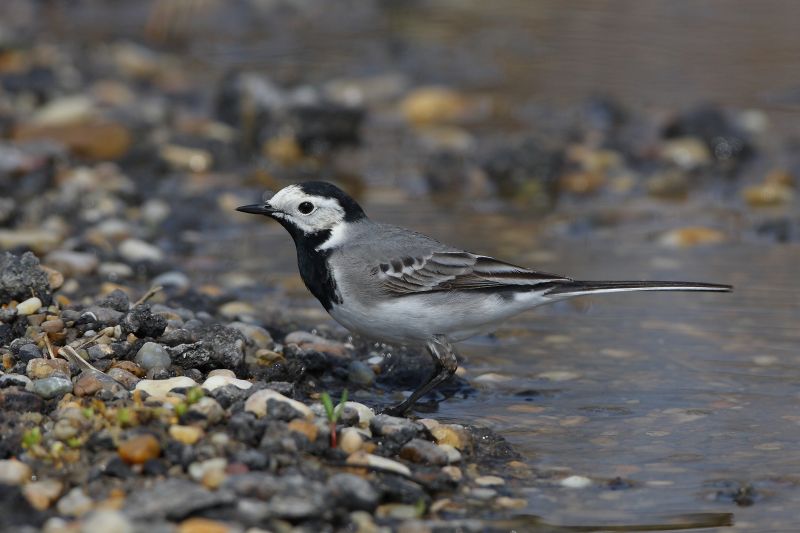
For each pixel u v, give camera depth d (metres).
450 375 10.81
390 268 10.59
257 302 13.70
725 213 18.31
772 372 11.77
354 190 19.19
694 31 28.52
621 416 10.66
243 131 21.16
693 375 11.70
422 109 23.02
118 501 7.86
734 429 10.36
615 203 18.92
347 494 8.23
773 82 24.62
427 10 30.75
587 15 30.20
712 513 8.68
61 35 26.89
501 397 11.15
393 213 17.86
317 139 20.97
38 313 11.08
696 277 14.91
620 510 8.69
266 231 17.06
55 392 9.50
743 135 21.36
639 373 11.77
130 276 14.37
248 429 8.80
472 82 24.98
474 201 18.86
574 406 10.90
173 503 7.71
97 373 9.78
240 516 7.77
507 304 10.74
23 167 17.69
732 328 13.09
